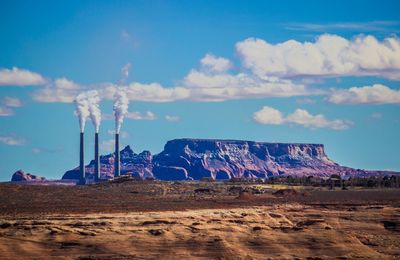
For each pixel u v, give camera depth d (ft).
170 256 564.71
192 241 582.35
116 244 568.82
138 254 561.84
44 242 562.66
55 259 545.85
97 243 567.18
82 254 556.10
